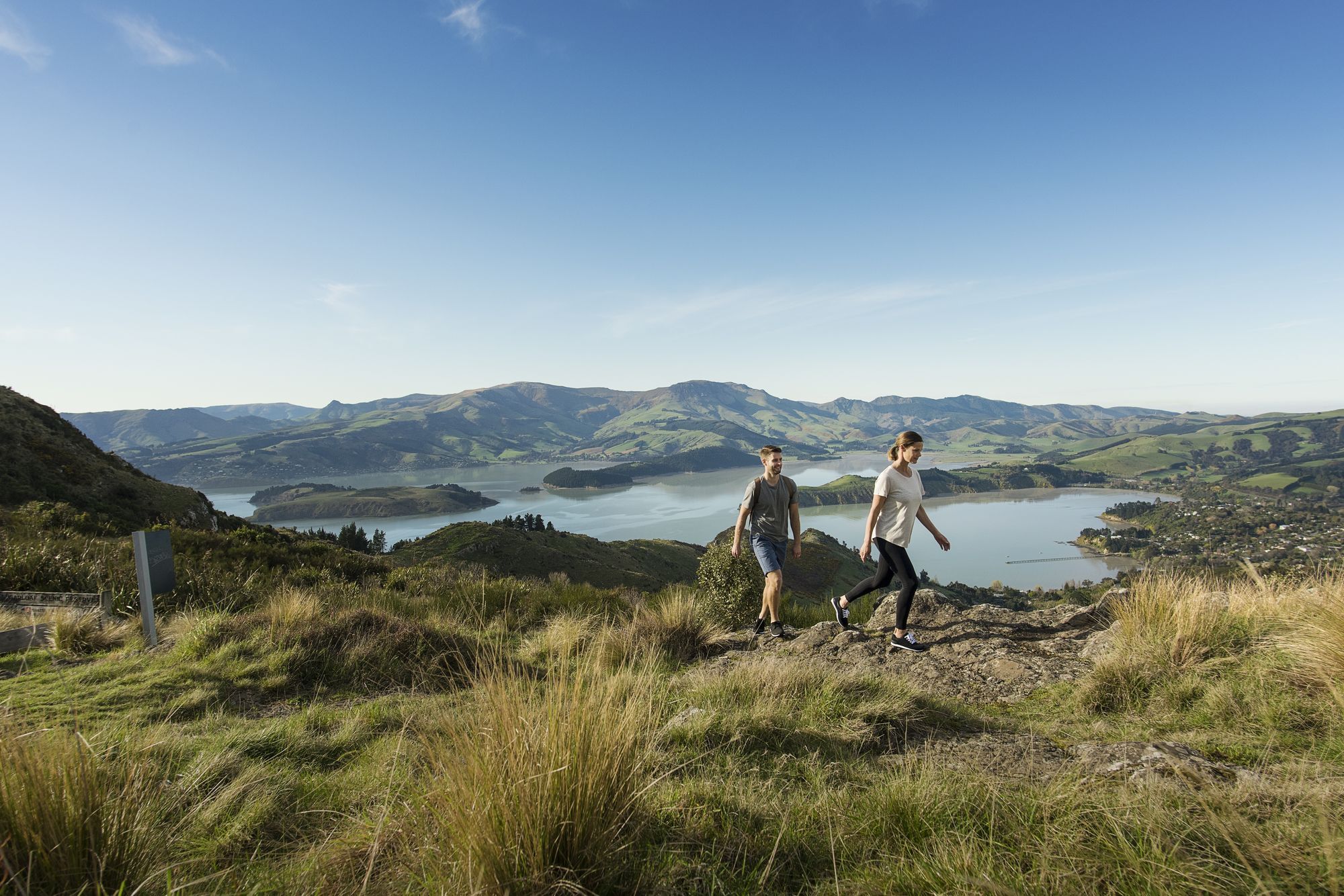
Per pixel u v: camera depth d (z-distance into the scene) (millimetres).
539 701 2939
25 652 6297
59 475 30062
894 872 2066
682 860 2244
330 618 6680
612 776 2338
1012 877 1940
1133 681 4203
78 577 10555
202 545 16109
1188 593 5109
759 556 6562
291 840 2609
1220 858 1918
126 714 4211
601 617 8406
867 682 4367
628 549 97938
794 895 2082
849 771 3111
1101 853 2047
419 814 2383
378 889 2059
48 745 2418
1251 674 3953
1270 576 5488
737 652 6039
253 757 3520
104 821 2211
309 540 26969
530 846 2064
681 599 6965
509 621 8547
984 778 2742
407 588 12422
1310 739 3064
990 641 5602
